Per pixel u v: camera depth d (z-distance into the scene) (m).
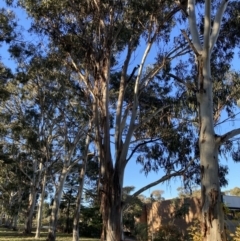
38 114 22.41
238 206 24.28
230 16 12.32
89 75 12.24
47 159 23.45
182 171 12.54
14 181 31.80
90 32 11.93
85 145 21.70
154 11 11.51
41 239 23.27
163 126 13.63
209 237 6.61
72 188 36.03
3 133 23.73
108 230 10.41
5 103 22.05
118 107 12.01
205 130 7.36
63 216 41.03
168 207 27.08
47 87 18.80
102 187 10.87
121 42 12.27
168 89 14.54
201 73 7.75
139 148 13.89
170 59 12.95
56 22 12.39
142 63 12.29
